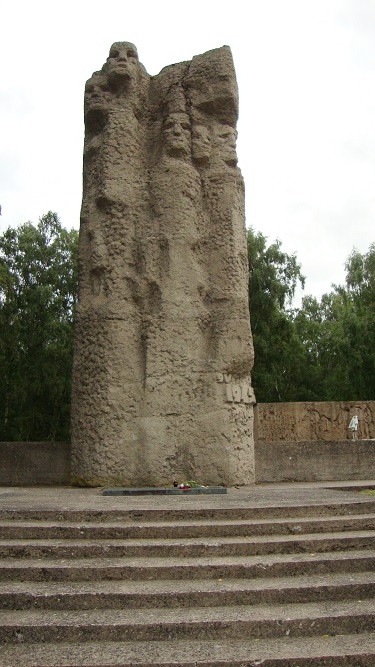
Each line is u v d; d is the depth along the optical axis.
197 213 10.98
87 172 11.26
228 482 10.02
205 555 5.54
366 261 38.25
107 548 5.52
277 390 33.72
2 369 27.59
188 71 11.57
